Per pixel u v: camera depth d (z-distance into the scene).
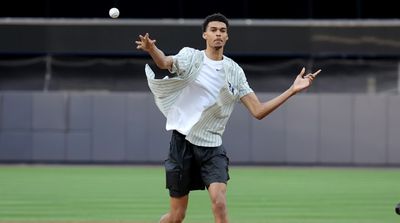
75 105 91.88
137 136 91.56
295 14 95.50
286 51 95.69
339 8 95.50
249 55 95.94
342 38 95.38
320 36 95.56
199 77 30.03
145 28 95.25
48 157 92.06
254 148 91.12
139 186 68.06
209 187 30.14
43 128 91.94
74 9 95.88
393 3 95.25
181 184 30.89
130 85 96.62
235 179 75.56
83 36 95.69
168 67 29.16
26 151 92.06
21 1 95.88
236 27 95.38
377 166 90.94
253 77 96.44
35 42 95.75
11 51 95.75
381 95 91.00
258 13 95.75
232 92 30.36
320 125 91.06
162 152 91.56
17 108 91.94
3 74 96.69
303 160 91.06
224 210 29.73
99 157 91.81
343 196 61.06
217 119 30.53
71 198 58.88
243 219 47.53
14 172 81.62
